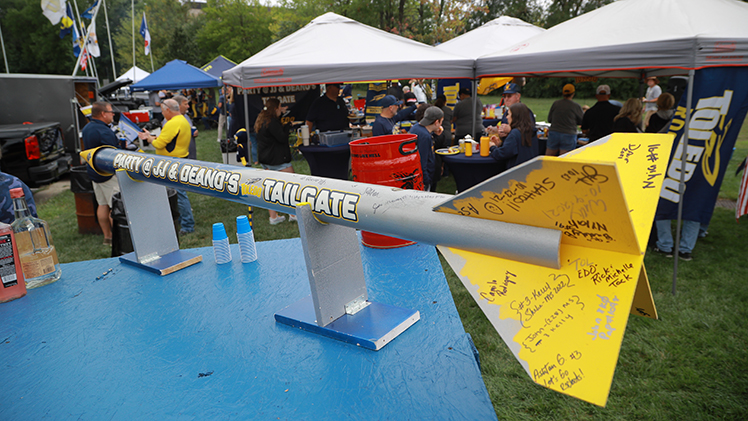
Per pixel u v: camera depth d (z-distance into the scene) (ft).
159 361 4.12
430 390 3.53
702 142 12.60
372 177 7.29
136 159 5.94
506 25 30.68
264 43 127.13
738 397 7.89
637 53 12.17
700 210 13.23
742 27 11.71
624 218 2.28
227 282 5.86
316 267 4.26
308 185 4.14
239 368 3.95
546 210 2.60
